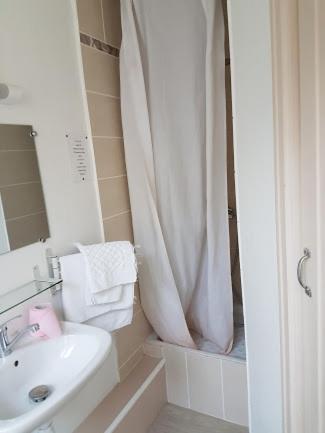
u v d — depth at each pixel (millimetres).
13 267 1271
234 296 2256
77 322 1462
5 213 1236
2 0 1212
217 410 1902
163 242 1856
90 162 1653
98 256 1466
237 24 1009
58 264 1428
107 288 1468
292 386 1245
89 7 1608
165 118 1782
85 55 1585
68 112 1516
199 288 2070
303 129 993
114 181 1810
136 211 1874
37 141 1363
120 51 1727
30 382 1196
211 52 1599
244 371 1765
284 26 972
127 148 1808
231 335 1928
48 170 1415
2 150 1222
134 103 1740
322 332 1053
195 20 1643
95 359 1098
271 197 1073
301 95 982
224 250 1856
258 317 1204
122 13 1687
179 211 1871
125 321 1597
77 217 1575
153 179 1828
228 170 2102
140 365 1979
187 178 1843
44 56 1389
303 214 1048
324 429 1142
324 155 926
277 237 1095
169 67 1729
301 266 1078
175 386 2010
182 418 1925
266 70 996
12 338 1243
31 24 1329
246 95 1045
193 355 1916
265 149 1052
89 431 1536
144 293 1980
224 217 1820
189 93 1729
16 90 1176
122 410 1653
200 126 1759
